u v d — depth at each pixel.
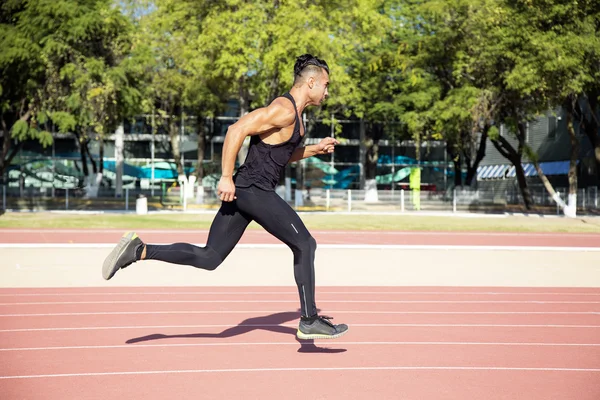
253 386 4.68
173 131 42.97
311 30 28.31
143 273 11.87
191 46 30.58
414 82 35.59
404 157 53.31
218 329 6.80
